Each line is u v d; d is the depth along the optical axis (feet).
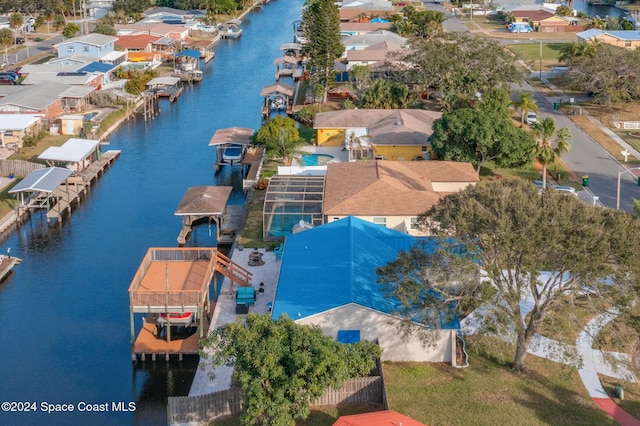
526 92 454.81
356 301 179.63
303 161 336.29
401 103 402.72
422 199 250.37
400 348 181.06
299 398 146.82
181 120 431.84
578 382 171.94
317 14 436.35
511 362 180.14
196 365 192.54
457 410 161.27
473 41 422.41
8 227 283.18
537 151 292.61
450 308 178.70
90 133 382.22
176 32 622.95
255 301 214.90
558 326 168.86
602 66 419.95
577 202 165.48
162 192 320.09
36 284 240.12
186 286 203.62
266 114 432.25
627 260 154.10
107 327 214.07
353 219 228.84
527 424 156.35
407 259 174.19
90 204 306.35
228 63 585.63
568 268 158.92
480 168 318.45
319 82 449.89
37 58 568.41
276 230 256.93
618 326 174.91
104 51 533.55
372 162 283.38
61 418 174.60
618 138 367.25
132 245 268.21
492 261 166.50
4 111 384.27
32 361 197.57
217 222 265.75
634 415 160.35
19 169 329.72
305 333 154.40
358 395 165.17
